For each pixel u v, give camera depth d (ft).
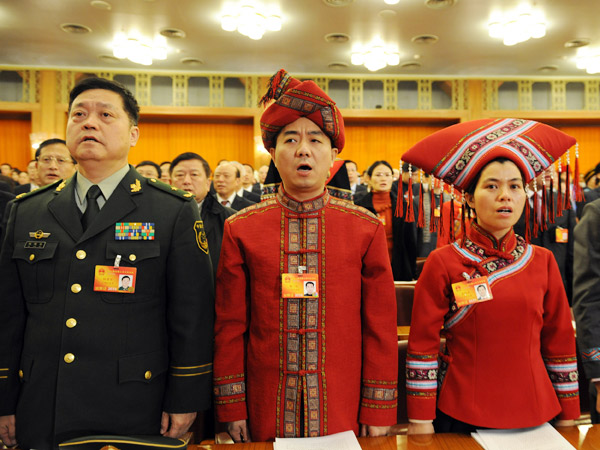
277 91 4.09
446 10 19.12
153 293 3.98
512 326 3.86
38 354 3.77
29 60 25.70
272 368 3.89
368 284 4.12
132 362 3.82
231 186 12.24
